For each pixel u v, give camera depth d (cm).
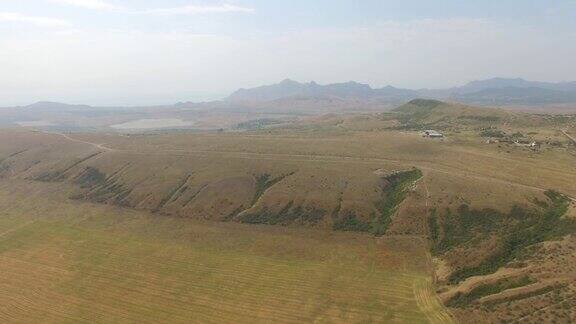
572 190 13050
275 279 10625
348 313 9050
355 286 10100
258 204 14712
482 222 11944
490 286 9238
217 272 11119
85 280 11031
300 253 11894
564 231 10744
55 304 9975
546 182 13825
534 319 7962
